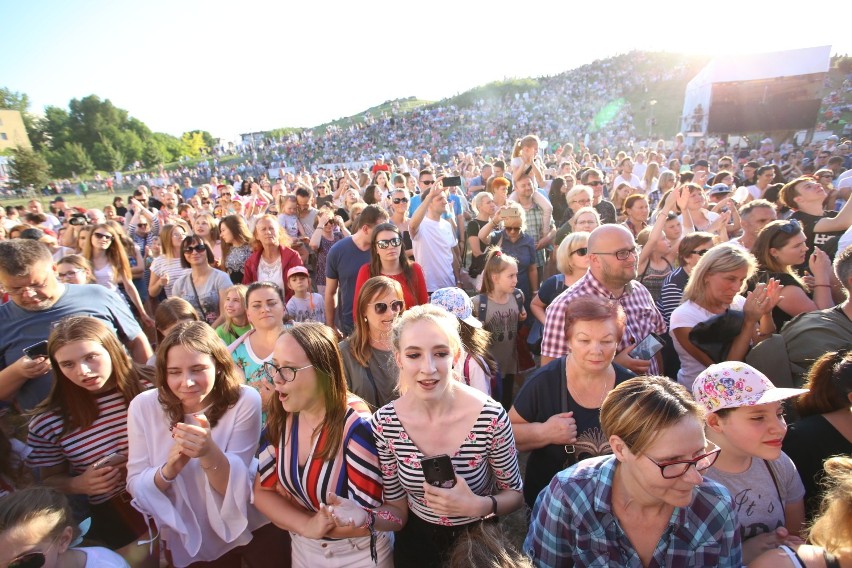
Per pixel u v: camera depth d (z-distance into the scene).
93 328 2.15
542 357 2.86
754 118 23.12
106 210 9.24
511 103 48.53
